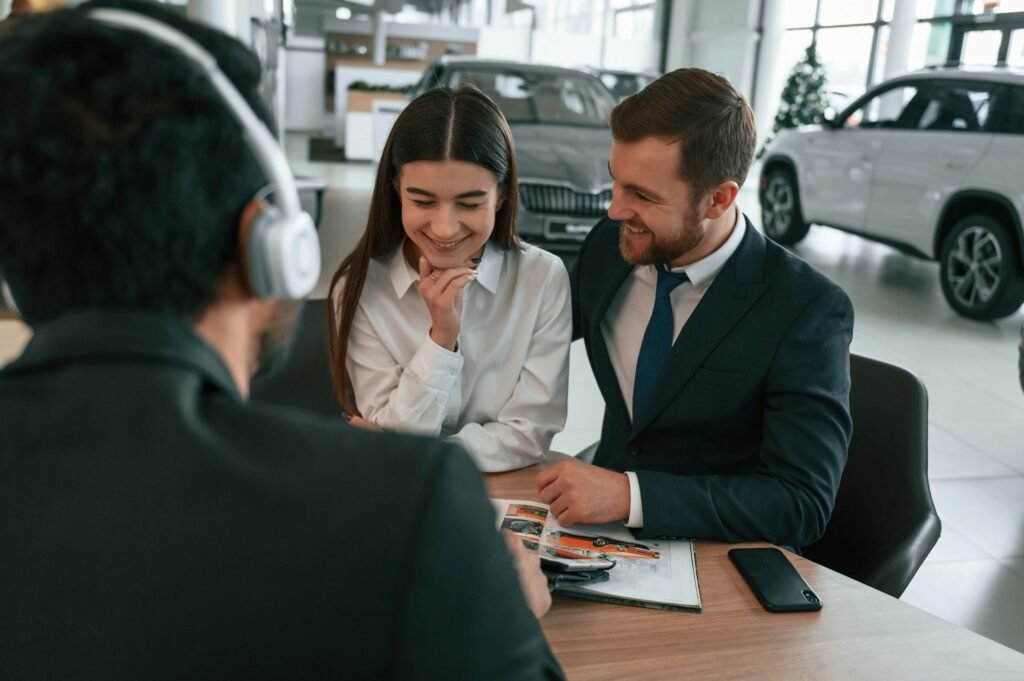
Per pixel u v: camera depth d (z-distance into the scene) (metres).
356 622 0.36
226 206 0.39
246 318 0.44
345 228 6.41
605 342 1.47
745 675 0.85
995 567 2.31
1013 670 0.87
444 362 1.32
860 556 1.39
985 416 3.35
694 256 1.31
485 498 0.40
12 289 0.40
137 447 0.37
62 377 0.37
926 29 9.98
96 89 0.36
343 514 0.36
